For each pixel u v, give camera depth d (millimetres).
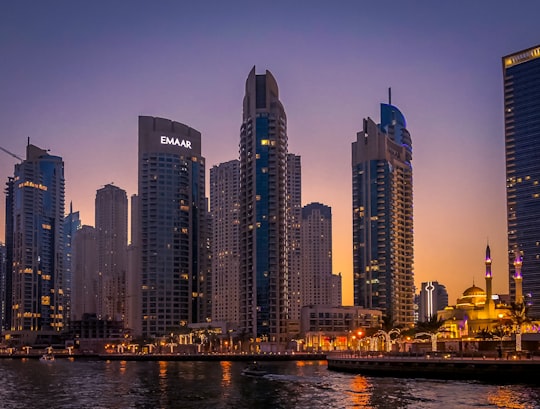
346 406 109562
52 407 116812
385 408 106188
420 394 121562
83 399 128125
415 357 170250
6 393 141750
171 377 182500
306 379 158875
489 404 107500
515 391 123750
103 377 188125
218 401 120875
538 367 140750
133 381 169750
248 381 160750
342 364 186875
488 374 146000
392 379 153625
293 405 112750
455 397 116375
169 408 113062
